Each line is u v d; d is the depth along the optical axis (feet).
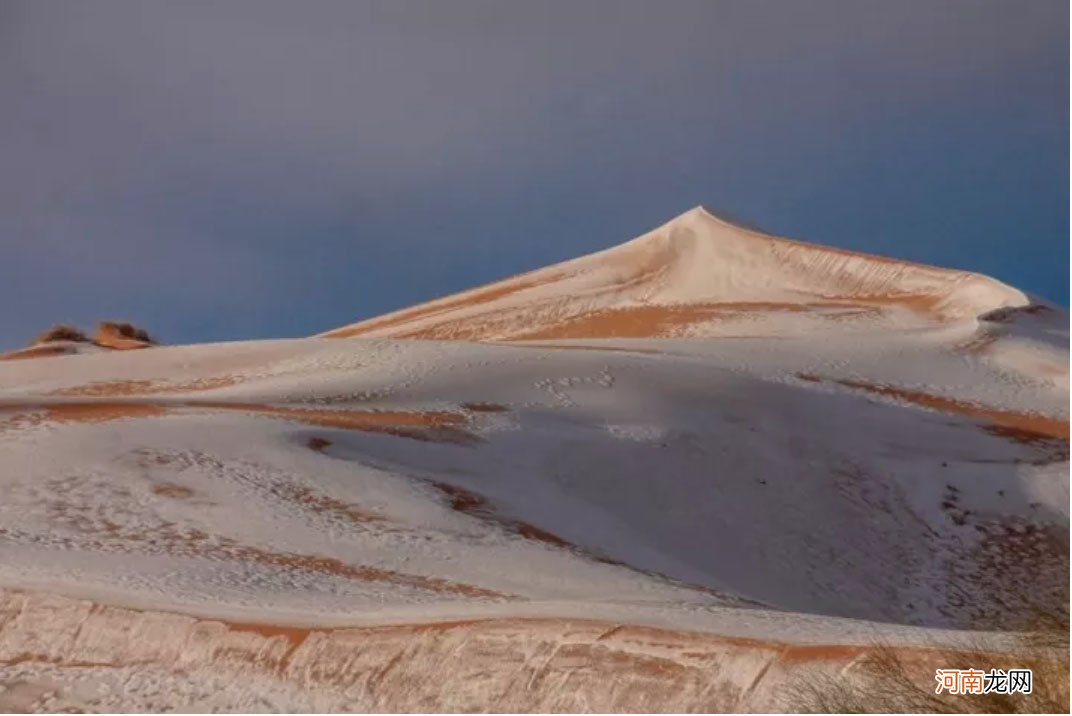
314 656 91.35
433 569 128.36
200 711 90.68
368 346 272.92
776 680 72.08
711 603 112.57
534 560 135.03
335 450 177.06
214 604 107.65
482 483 173.27
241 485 160.66
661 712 74.64
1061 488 216.13
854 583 179.93
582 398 221.46
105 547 136.77
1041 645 64.03
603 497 182.60
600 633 80.79
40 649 104.73
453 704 81.97
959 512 205.36
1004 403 265.75
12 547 136.05
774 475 204.54
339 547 137.59
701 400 228.43
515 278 517.14
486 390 222.89
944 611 175.94
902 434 234.99
